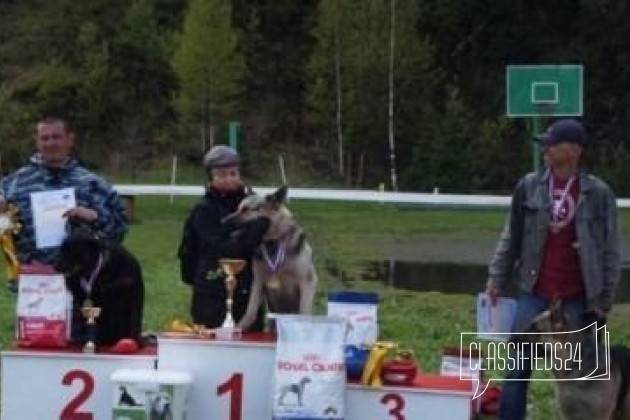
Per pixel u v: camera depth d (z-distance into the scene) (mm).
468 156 45469
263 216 7199
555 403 8180
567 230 7273
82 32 50062
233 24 51844
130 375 6039
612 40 49062
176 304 14102
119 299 7145
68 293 6758
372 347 6277
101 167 46719
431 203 35812
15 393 6359
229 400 6223
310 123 48938
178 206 37406
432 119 46719
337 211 37031
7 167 41188
